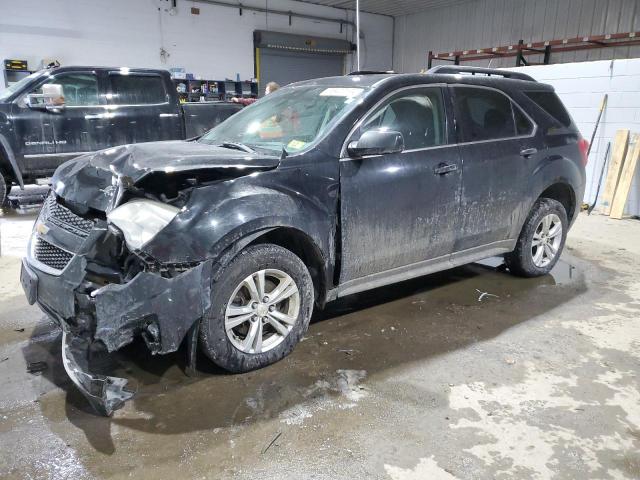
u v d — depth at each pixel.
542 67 8.04
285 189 2.71
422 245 3.37
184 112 7.79
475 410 2.46
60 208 2.78
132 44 12.23
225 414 2.39
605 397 2.61
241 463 2.08
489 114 3.72
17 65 10.48
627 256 5.23
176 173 2.49
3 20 10.52
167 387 2.60
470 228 3.62
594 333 3.36
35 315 3.48
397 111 3.23
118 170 2.64
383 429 2.30
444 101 3.44
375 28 17.03
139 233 2.31
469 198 3.53
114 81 7.14
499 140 3.70
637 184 7.11
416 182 3.20
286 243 2.89
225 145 3.17
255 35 14.25
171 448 2.16
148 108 7.37
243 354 2.67
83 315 2.34
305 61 15.73
